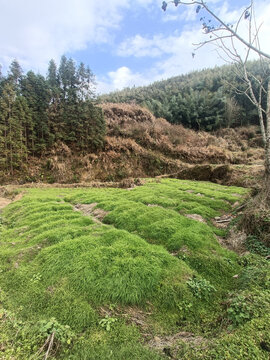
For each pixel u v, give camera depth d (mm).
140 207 6676
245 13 2453
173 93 37438
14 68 19047
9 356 1971
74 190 12969
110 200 8156
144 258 3682
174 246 4371
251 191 6648
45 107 18938
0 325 2398
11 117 16297
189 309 2824
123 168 19094
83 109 19750
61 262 3674
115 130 22266
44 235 4820
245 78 5047
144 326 2588
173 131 24859
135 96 39188
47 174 16875
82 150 19109
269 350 1816
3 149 15938
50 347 2141
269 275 3102
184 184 13156
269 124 4984
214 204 7703
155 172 19828
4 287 3320
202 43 2732
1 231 6074
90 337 2371
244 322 2326
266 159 5125
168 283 3162
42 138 17891
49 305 2848
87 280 3193
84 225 5602
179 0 2229
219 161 20938
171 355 2133
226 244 4938
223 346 1982
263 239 4414
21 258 4047
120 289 3018
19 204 8508
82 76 20484
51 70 21531
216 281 3457
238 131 28516
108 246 4180
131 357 2113
